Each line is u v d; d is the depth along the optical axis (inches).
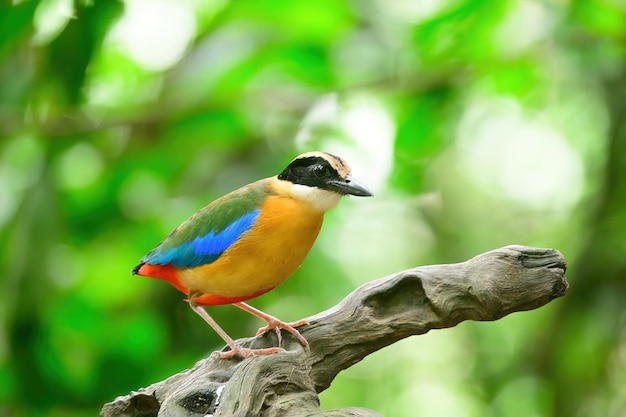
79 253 540.7
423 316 273.7
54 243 479.5
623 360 497.4
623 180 499.5
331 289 559.2
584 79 527.8
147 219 538.3
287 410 244.7
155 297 528.7
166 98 527.8
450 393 629.0
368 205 642.2
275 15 537.3
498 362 607.5
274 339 299.1
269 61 534.3
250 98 534.6
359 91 536.4
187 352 497.4
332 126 549.3
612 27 503.2
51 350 469.4
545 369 530.9
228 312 514.0
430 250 647.1
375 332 277.7
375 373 642.2
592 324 491.8
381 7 542.6
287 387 252.8
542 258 261.6
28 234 477.1
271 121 553.6
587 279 493.7
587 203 530.9
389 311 279.3
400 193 596.7
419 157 572.4
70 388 466.0
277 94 542.0
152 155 552.1
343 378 640.4
